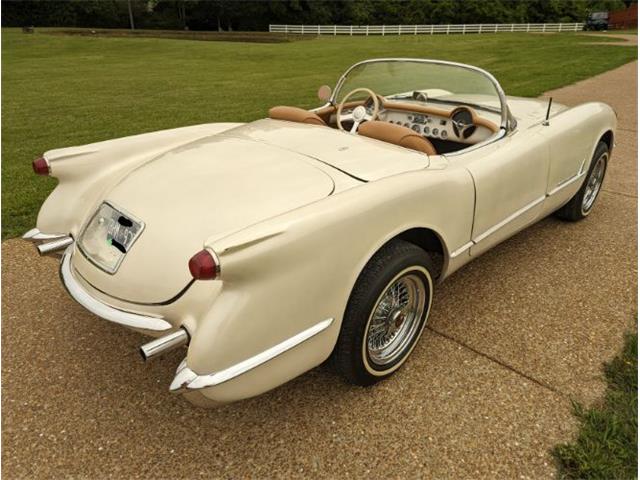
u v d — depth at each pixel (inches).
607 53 746.8
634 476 74.3
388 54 881.5
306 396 92.4
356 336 84.3
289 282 72.2
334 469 77.9
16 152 271.6
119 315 80.2
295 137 109.3
